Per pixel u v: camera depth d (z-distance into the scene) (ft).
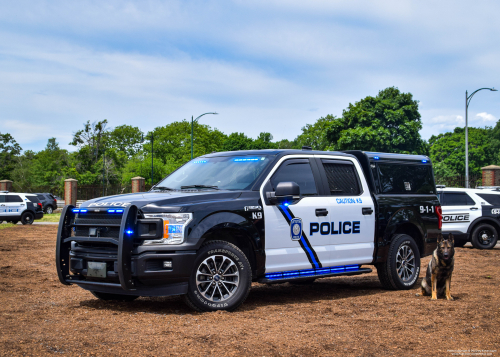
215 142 323.16
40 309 19.11
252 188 20.39
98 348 13.51
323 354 13.50
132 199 18.95
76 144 274.36
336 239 22.74
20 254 40.91
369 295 23.63
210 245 18.63
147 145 307.78
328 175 23.25
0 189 148.36
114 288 18.43
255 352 13.46
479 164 251.80
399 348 14.21
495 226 48.93
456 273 31.27
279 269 20.68
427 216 27.20
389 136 136.87
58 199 220.64
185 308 19.62
